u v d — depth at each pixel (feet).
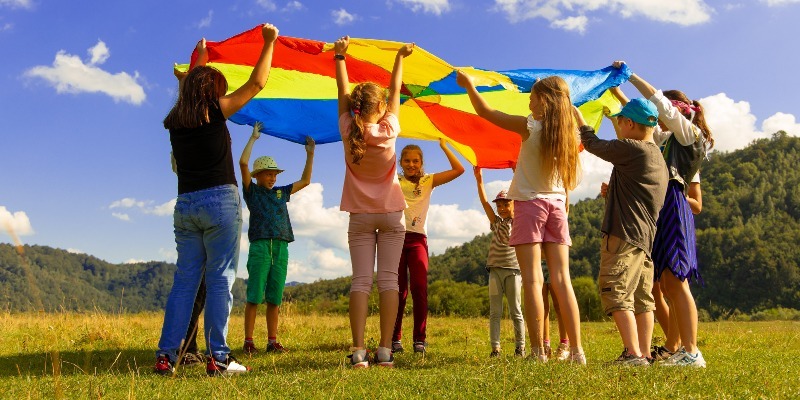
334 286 262.88
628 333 13.02
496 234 19.81
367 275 14.71
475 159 25.44
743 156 512.22
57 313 26.84
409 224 20.24
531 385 10.32
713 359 16.69
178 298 13.85
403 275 20.44
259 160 20.94
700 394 10.02
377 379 11.28
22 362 16.08
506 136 23.25
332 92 21.02
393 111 15.33
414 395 9.95
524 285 14.24
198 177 13.85
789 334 30.81
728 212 416.05
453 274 342.85
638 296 13.74
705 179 496.64
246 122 21.83
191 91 13.73
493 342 19.20
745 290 324.39
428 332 29.68
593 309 144.05
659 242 14.39
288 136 22.65
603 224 13.70
